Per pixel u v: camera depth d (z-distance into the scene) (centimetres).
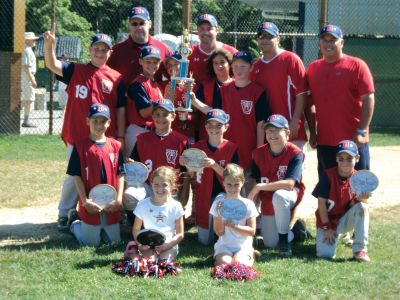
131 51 759
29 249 652
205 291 532
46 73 2361
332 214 655
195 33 1104
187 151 676
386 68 1780
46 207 839
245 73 712
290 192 668
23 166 1098
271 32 711
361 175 639
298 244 703
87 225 671
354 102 699
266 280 566
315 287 554
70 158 686
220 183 686
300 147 740
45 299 509
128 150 745
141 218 622
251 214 614
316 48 1802
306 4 1805
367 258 638
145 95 722
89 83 714
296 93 718
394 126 1795
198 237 697
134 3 2761
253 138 723
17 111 1450
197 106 728
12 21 1409
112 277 565
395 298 534
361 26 1806
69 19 2706
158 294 523
